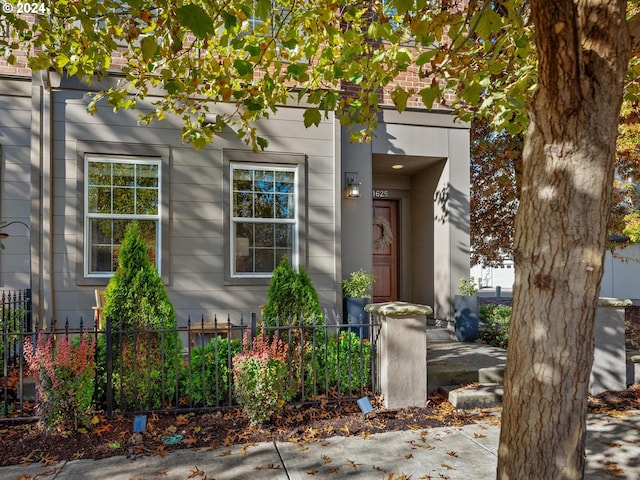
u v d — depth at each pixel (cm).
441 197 781
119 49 604
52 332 387
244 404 403
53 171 586
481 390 486
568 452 200
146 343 432
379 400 462
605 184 197
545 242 202
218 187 639
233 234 651
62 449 354
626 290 1603
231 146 646
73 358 385
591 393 525
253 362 400
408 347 456
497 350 650
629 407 482
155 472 319
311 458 344
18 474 316
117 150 606
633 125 793
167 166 621
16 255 574
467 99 342
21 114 581
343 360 481
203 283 628
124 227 616
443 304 772
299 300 472
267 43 386
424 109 743
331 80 431
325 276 673
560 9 178
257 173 664
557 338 200
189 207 629
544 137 203
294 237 673
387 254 884
